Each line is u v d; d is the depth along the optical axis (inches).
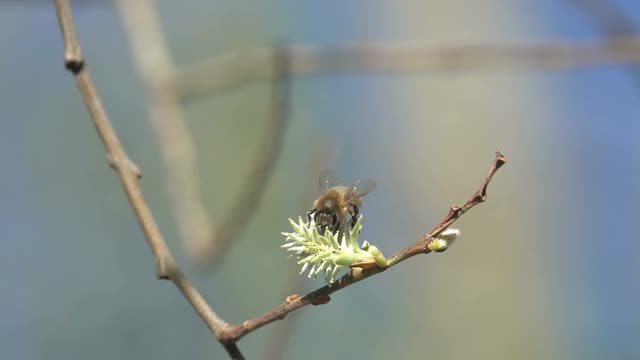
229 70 334.6
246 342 530.6
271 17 575.8
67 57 204.4
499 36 490.6
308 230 155.5
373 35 517.0
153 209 570.3
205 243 278.7
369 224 503.2
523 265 479.8
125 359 580.7
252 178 273.0
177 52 577.6
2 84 604.4
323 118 535.8
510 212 483.5
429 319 484.1
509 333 474.3
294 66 350.6
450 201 488.4
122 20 331.0
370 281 506.6
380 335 506.0
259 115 567.5
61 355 576.7
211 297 542.3
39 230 597.3
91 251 600.4
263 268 532.7
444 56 346.9
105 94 581.0
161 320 582.9
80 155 610.5
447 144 491.2
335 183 224.2
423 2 504.1
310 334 524.1
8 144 602.2
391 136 512.4
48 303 588.7
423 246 150.4
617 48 339.3
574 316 498.0
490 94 489.1
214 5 585.0
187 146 301.6
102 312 587.2
